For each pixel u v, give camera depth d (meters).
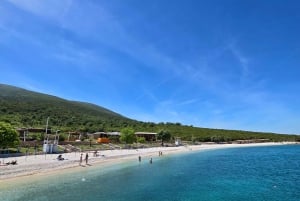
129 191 36.50
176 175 52.62
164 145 139.50
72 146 87.50
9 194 32.28
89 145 97.00
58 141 88.75
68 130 132.38
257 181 48.53
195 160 85.56
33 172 46.69
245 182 47.03
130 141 114.12
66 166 56.28
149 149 117.00
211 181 46.78
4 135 59.62
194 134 189.25
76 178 44.69
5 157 58.81
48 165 53.62
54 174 47.22
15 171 45.19
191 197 34.25
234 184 44.62
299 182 48.12
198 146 155.62
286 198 35.59
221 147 164.25
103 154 83.19
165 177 49.62
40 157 62.91
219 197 34.91
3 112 151.75
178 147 139.25
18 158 58.47
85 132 135.38
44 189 35.53
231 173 58.12
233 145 181.00
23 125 124.31
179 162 78.12
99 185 39.75
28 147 74.12
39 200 30.19
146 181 44.53
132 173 53.03
